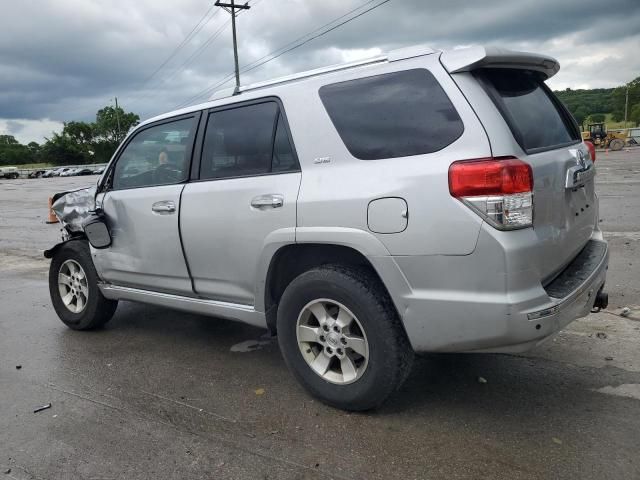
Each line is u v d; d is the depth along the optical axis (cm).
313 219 333
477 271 280
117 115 9400
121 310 610
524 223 279
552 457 287
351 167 325
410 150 305
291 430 328
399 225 299
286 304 354
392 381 320
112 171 499
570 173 327
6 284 774
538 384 369
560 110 380
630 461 280
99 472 296
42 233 1332
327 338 345
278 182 356
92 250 505
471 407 344
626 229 843
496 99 299
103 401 381
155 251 444
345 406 341
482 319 282
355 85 335
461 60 300
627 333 446
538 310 278
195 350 474
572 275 321
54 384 414
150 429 339
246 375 414
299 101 356
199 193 405
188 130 430
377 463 290
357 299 319
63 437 334
